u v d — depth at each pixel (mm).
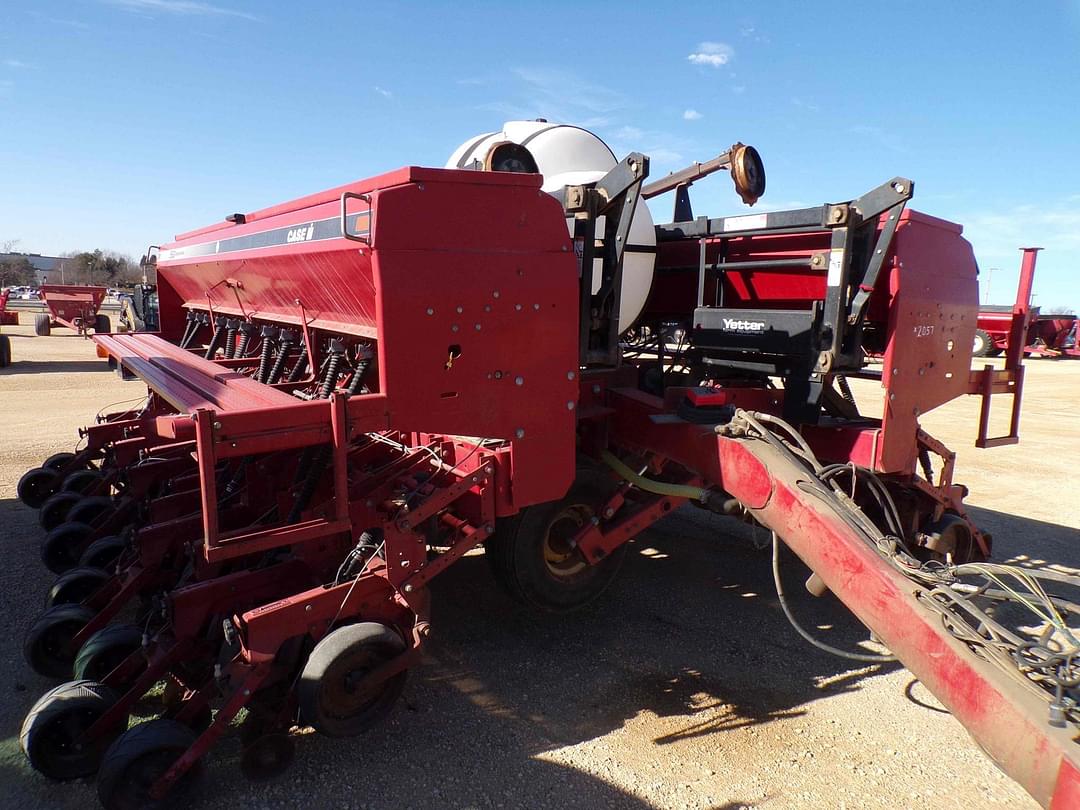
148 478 4738
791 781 3158
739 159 4887
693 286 5969
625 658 4195
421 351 3145
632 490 4684
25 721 2947
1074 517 7355
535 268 3424
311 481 3334
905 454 4492
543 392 3549
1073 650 2430
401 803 2936
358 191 3387
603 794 3027
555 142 5152
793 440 4719
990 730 2438
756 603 5023
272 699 3230
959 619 2660
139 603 4664
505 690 3805
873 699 3859
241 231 4672
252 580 3361
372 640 3064
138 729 2799
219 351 5863
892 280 4234
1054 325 28453
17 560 5219
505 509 3562
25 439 9000
